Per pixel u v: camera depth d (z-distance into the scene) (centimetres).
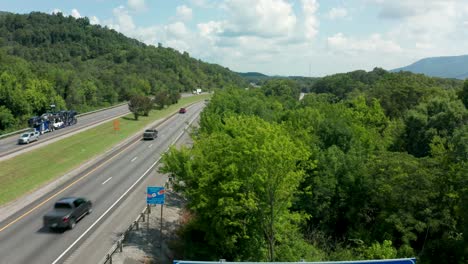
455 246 2800
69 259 2169
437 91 7450
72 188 3581
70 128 7269
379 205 3350
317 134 4256
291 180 2342
